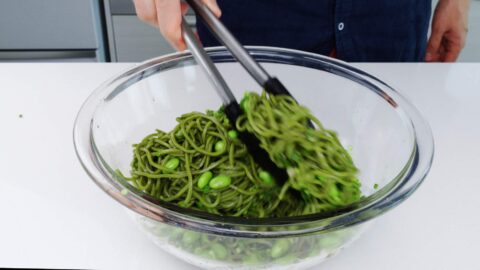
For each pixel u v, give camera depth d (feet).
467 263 1.53
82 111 1.60
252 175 1.61
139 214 1.34
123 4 3.89
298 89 1.92
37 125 2.02
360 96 1.80
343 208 1.32
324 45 2.72
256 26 2.69
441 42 2.92
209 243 1.39
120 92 1.73
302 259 1.42
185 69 1.86
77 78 2.31
